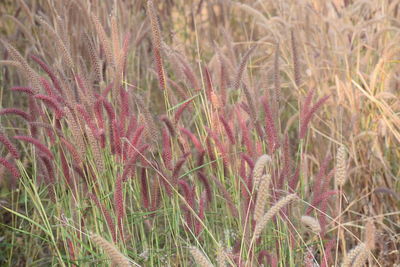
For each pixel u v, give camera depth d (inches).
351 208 239.1
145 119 174.2
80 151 168.4
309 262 167.5
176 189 171.5
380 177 242.8
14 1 335.9
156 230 189.6
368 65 271.1
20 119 276.5
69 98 173.2
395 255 226.1
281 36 279.3
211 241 187.8
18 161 169.9
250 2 365.7
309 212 174.4
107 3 286.5
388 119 250.8
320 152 253.6
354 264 136.6
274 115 186.4
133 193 194.9
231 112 194.7
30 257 223.0
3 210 233.9
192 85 205.3
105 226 189.3
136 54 308.2
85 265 179.2
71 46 231.1
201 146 182.1
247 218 154.1
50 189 178.4
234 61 221.5
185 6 360.2
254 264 169.5
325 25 278.7
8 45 171.5
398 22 258.8
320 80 266.5
